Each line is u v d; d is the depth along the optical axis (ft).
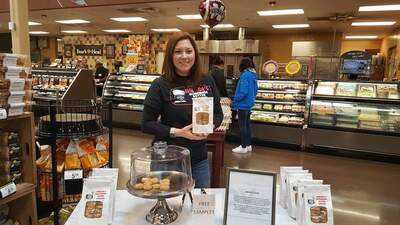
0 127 6.42
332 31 33.40
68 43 45.73
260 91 19.29
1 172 6.09
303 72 23.94
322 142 17.15
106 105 7.48
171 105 5.97
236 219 3.84
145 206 4.62
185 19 28.30
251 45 31.71
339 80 17.89
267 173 3.85
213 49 32.96
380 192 11.85
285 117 18.25
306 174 4.64
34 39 48.88
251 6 21.42
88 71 15.93
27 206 6.52
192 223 4.10
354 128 16.53
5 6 24.88
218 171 10.61
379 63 37.60
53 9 24.12
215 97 6.50
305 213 3.95
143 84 22.80
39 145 7.20
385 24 27.91
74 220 4.17
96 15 27.02
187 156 4.92
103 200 4.05
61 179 6.78
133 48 27.48
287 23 28.66
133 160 4.74
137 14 25.95
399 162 15.74
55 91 19.39
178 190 4.17
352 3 19.92
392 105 16.43
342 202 10.89
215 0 9.61
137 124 22.33
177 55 5.89
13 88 5.77
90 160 6.75
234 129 19.13
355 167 14.88
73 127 6.62
